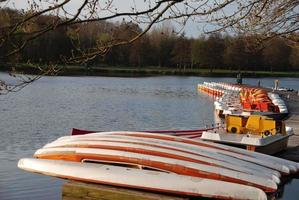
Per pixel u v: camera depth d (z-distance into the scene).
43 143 18.36
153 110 33.12
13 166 13.17
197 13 5.66
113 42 5.17
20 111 29.69
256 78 89.12
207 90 49.88
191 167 8.22
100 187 7.54
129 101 39.62
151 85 61.53
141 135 9.59
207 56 93.19
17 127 22.69
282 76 91.44
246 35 8.76
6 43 4.57
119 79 72.88
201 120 28.14
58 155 8.95
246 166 8.73
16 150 16.50
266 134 13.13
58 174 8.52
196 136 13.66
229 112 22.48
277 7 8.19
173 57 96.62
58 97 40.78
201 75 90.56
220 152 9.15
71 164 8.59
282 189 9.33
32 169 8.82
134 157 8.42
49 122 25.11
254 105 24.00
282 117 24.20
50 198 10.12
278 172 9.06
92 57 5.19
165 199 7.30
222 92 41.31
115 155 8.53
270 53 84.56
